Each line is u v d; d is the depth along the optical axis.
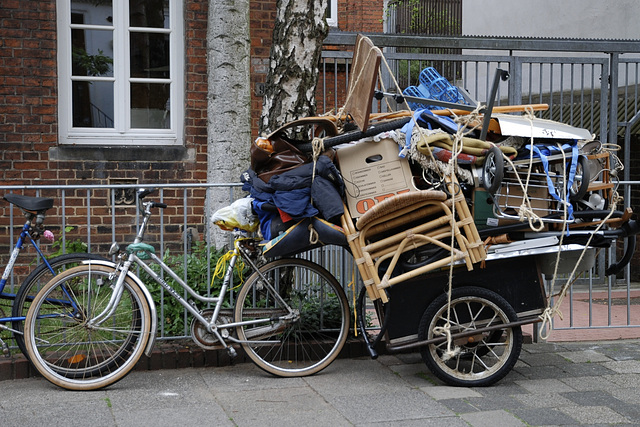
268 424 3.98
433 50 9.55
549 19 11.30
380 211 4.43
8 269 4.77
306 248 4.83
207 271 5.19
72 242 5.32
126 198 7.30
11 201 4.73
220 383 4.73
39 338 4.68
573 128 4.70
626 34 9.70
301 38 5.40
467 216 4.48
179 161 7.44
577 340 5.93
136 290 4.70
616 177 4.91
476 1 13.34
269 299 5.20
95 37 7.40
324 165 4.47
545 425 3.98
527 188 4.46
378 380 4.82
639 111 8.52
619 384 4.75
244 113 6.34
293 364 5.09
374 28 9.76
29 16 7.04
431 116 4.64
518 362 5.28
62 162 7.16
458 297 4.62
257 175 4.75
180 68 7.55
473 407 4.26
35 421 3.99
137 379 4.80
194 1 7.39
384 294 4.55
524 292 4.71
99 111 7.44
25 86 7.06
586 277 8.54
